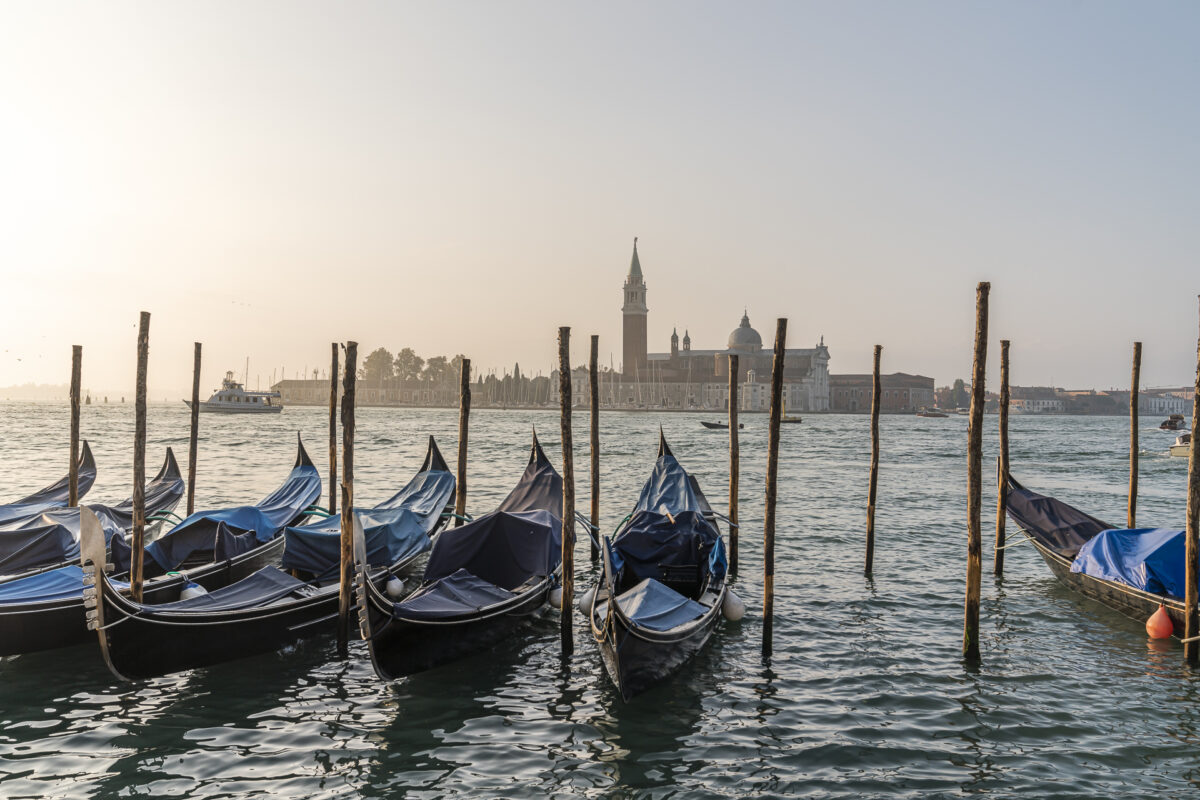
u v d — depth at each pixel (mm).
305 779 10195
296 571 16359
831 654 14852
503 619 15195
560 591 16906
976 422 14328
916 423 175125
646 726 11805
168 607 13555
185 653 13359
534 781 10188
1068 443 91062
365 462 54469
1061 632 16172
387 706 12484
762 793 9922
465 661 14438
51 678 13398
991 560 23109
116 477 41219
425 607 14070
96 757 10703
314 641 15258
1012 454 70688
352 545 14602
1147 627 15875
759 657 14688
